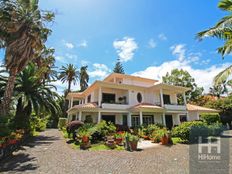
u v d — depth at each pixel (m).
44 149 12.09
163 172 7.02
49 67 34.78
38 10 16.75
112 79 28.52
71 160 9.13
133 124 24.70
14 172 7.07
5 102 14.61
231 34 12.01
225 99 30.95
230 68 11.40
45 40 18.17
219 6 12.08
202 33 12.23
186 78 42.09
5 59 15.47
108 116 24.00
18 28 15.64
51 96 19.39
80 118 21.66
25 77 18.39
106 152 11.44
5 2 16.14
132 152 11.45
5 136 9.58
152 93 27.50
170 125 27.28
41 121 29.59
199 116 27.88
